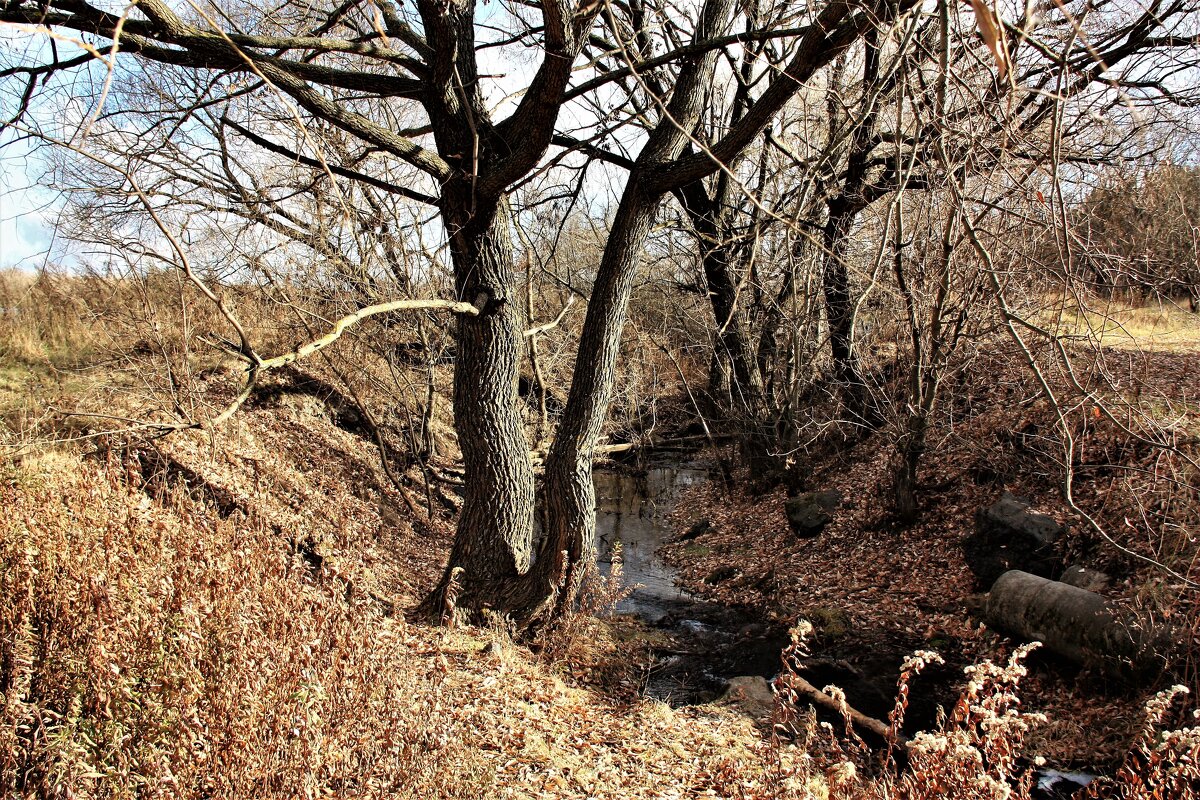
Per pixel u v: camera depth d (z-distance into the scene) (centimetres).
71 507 654
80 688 443
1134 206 810
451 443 1703
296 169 1197
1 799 367
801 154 1238
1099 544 907
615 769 583
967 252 989
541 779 536
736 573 1291
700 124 885
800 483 1490
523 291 1513
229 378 1328
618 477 2069
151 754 400
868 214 1181
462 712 611
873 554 1216
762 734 699
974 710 340
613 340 864
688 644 1006
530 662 796
